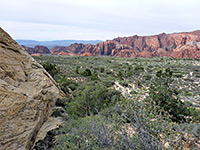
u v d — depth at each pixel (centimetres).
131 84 2194
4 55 407
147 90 1800
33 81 489
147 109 282
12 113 353
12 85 388
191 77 3061
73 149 336
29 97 423
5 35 442
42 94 512
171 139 222
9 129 337
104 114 568
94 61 8050
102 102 765
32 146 405
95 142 312
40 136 453
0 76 366
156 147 225
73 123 523
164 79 824
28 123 394
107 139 286
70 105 721
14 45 474
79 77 2670
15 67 432
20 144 351
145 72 3944
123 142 266
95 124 371
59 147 391
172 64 6575
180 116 656
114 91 1212
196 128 361
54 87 653
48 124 517
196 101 1353
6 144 322
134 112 268
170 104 676
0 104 328
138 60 9325
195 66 5844
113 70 4566
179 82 2389
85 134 393
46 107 534
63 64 5409
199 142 297
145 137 244
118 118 309
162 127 239
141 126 246
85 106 706
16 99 371
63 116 609
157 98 700
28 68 502
